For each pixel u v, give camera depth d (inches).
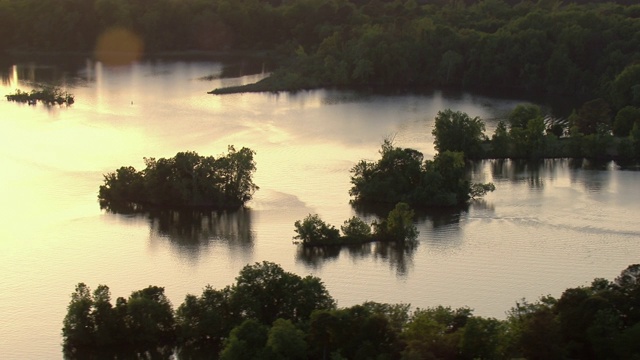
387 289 7682.1
